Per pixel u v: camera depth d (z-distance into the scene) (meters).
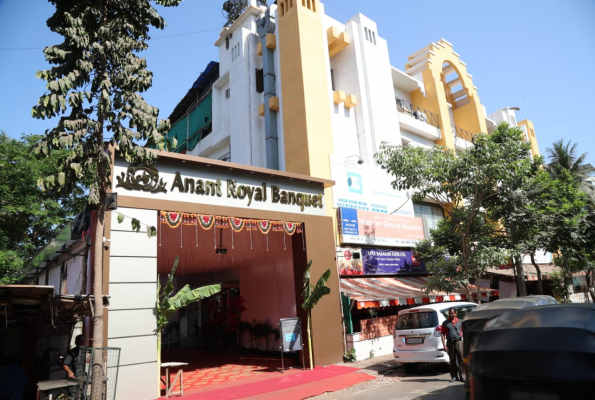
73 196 20.11
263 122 19.30
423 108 23.64
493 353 3.75
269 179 12.06
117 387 8.08
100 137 7.18
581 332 3.52
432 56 24.52
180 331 20.56
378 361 11.88
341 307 12.72
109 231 8.72
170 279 9.22
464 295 16.81
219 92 22.94
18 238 18.72
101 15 7.50
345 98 18.38
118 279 8.62
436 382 8.56
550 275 22.02
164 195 9.79
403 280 16.30
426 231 19.73
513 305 7.04
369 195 16.48
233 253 13.99
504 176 12.28
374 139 18.27
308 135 15.74
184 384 10.02
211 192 10.62
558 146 27.42
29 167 17.44
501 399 3.52
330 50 19.81
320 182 13.31
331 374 10.33
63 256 12.50
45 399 6.81
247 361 13.46
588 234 17.23
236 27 22.06
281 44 18.19
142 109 7.22
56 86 6.28
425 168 12.77
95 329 6.75
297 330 11.36
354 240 15.02
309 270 11.60
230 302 16.50
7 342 9.42
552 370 3.33
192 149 25.03
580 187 23.91
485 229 14.55
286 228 12.09
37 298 7.53
